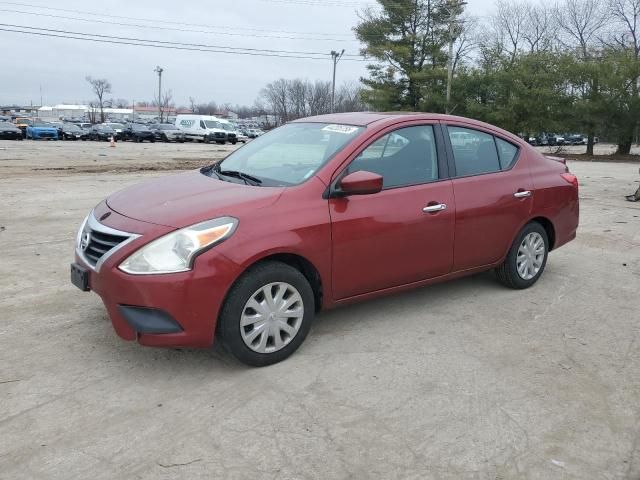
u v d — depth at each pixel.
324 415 3.24
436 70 41.28
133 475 2.70
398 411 3.30
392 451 2.93
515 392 3.56
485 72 39.28
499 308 5.00
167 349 4.03
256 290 3.65
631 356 4.11
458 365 3.89
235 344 3.63
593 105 34.09
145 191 4.17
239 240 3.55
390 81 44.59
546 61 36.38
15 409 3.23
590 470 2.83
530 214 5.29
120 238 3.54
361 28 44.62
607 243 7.66
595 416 3.31
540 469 2.83
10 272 5.70
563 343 4.30
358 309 4.89
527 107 35.34
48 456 2.83
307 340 4.23
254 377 3.66
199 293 3.44
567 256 6.92
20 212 9.05
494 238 5.03
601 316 4.88
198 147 39.06
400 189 4.36
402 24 43.69
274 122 96.50
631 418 3.30
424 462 2.85
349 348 4.11
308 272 4.02
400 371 3.79
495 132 5.23
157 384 3.55
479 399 3.46
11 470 2.72
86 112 122.06
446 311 4.89
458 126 4.92
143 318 3.44
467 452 2.94
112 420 3.15
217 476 2.71
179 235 3.45
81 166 19.27
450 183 4.69
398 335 4.36
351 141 4.22
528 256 5.43
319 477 2.72
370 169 4.23
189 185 4.19
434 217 4.50
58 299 4.95
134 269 3.41
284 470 2.76
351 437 3.04
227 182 4.20
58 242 7.01
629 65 34.00
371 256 4.18
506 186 5.09
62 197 10.79
